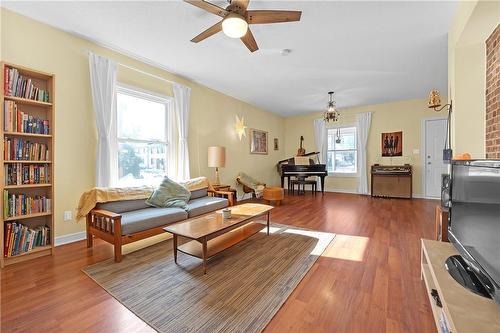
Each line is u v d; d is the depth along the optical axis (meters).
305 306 1.62
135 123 3.60
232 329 1.40
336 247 2.69
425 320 1.47
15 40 2.42
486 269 1.15
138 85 3.55
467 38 2.27
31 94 2.38
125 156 3.47
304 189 7.13
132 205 3.02
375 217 4.02
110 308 1.60
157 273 2.10
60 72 2.75
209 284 1.91
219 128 5.19
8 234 2.21
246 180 5.79
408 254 2.48
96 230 2.60
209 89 4.90
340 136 7.04
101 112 3.01
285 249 2.64
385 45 3.08
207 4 1.85
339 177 7.04
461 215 1.49
